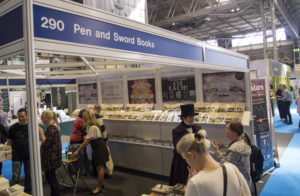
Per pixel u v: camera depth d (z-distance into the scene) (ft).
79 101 21.66
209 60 9.32
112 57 5.41
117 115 16.79
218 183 4.08
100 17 5.18
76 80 21.65
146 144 15.35
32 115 3.86
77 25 4.69
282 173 14.83
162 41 7.01
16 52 4.12
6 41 4.39
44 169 10.23
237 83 13.05
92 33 4.99
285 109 32.24
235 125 7.88
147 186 13.57
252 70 17.63
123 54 5.70
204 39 71.20
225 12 45.16
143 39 6.33
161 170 14.93
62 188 13.69
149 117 15.12
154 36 6.73
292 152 19.29
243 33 65.82
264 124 14.55
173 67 15.15
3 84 16.81
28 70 3.83
